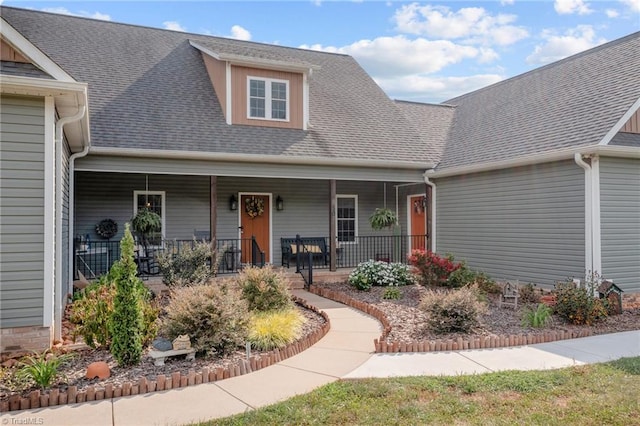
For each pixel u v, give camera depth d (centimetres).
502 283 1084
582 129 931
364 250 1472
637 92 899
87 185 1141
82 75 1102
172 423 374
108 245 1086
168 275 864
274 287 754
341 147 1178
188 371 491
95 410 400
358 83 1525
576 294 748
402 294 960
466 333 650
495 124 1266
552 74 1281
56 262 612
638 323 748
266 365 523
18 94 555
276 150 1085
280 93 1205
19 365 503
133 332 504
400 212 1520
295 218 1382
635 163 916
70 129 711
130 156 959
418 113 1575
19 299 555
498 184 1099
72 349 567
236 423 370
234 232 1299
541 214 985
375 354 572
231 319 561
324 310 840
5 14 1182
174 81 1204
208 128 1092
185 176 1242
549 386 454
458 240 1225
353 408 399
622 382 467
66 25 1243
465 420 378
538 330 678
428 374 495
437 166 1257
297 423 370
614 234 888
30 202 562
